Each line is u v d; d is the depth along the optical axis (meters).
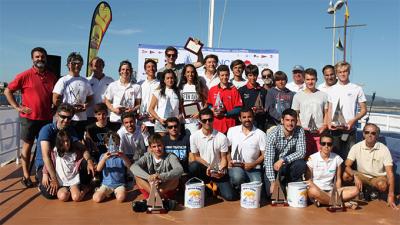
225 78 6.30
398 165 6.34
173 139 5.82
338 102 6.32
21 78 5.98
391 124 10.36
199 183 5.29
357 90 6.32
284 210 5.11
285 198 5.50
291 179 5.66
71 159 5.42
